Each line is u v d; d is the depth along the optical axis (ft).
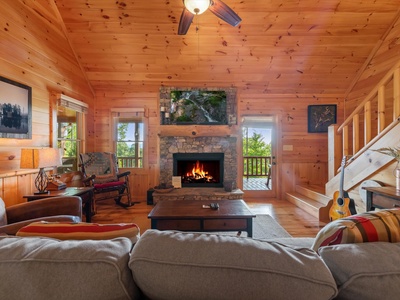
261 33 11.93
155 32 11.84
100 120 15.25
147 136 15.33
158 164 15.30
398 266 2.10
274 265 1.98
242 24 11.44
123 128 15.66
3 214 5.62
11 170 8.39
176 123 15.14
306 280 1.92
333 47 12.71
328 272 2.03
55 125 10.92
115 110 15.14
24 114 8.98
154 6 10.58
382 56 12.36
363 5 10.58
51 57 10.75
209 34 11.95
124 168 15.39
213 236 2.34
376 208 7.82
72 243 2.27
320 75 14.46
